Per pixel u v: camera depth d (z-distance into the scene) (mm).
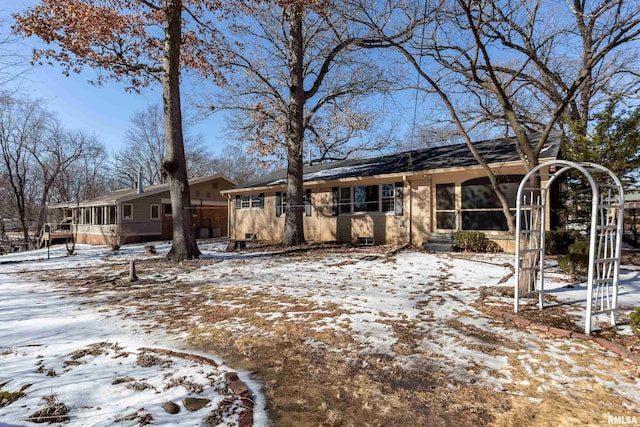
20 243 26766
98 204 20266
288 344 3764
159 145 40031
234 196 18438
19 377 2928
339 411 2512
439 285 6375
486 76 8344
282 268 8609
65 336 4105
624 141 9094
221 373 3070
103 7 9672
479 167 10086
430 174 11477
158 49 12234
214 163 45250
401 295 5711
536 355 3361
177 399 2615
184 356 3447
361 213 13578
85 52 10250
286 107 13289
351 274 7617
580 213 10555
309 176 16047
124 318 4816
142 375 3012
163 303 5562
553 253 8922
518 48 9055
